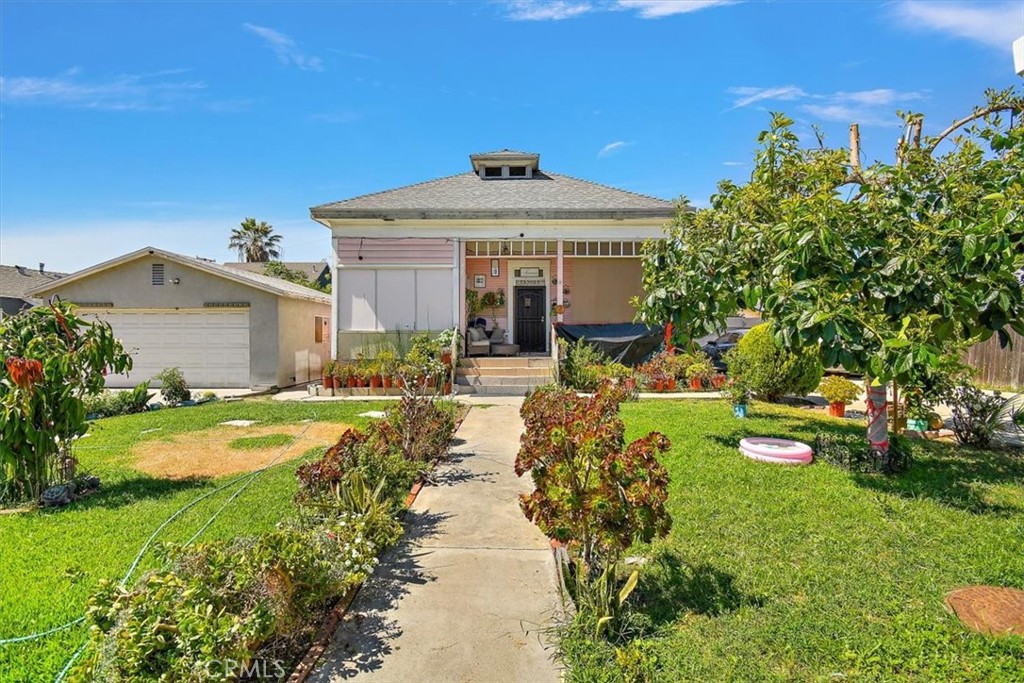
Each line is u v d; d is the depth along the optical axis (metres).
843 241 5.19
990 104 6.50
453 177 17.72
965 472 6.11
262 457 7.43
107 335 6.28
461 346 14.20
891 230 5.34
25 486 5.71
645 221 14.00
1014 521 4.72
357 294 14.31
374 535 4.19
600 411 3.94
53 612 3.47
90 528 4.90
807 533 4.48
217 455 7.54
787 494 5.33
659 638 3.12
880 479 5.77
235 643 2.52
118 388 15.79
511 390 13.06
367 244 14.29
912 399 8.16
